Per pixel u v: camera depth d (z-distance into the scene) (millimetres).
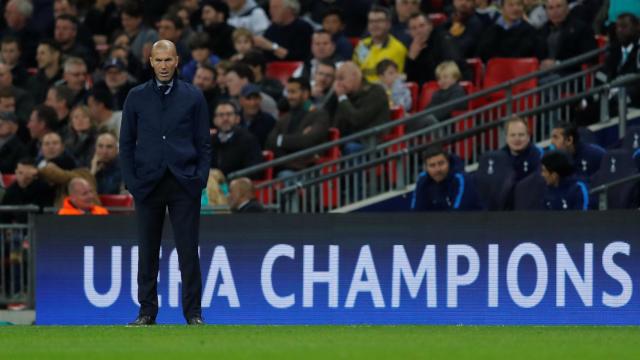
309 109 63250
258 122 64438
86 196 52750
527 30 67625
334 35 70625
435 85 66562
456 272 43156
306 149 61625
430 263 43281
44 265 45125
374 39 69000
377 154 61656
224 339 32500
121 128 38562
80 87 69062
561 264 42594
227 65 67438
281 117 63906
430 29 68250
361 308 43594
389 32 69375
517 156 54625
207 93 66438
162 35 73812
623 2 66875
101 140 60312
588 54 63125
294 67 71938
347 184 58250
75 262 45062
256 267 44031
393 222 43469
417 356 27188
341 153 62281
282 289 43938
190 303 39188
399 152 58094
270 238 44000
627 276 42250
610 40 62438
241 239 44125
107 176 60719
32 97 72062
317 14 77938
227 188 57781
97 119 64688
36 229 45188
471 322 43031
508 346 30016
